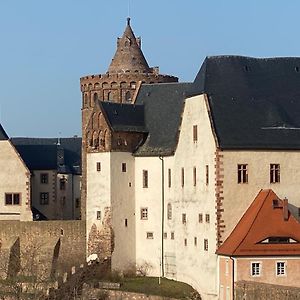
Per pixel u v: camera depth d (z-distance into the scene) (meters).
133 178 187.62
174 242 178.50
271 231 155.25
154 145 186.00
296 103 170.12
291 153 164.25
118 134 185.88
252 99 168.25
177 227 177.38
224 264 157.25
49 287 169.75
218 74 170.50
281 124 165.88
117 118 187.00
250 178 162.12
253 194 162.38
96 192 186.88
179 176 176.75
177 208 177.50
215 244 161.25
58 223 195.00
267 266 153.50
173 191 179.25
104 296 169.00
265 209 158.25
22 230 196.88
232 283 153.38
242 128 163.75
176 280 177.38
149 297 164.50
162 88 192.75
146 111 191.25
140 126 188.88
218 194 160.88
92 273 180.62
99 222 185.88
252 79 171.50
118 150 185.75
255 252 153.12
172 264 179.25
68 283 174.62
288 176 164.00
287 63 175.62
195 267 169.38
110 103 188.75
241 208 161.62
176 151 178.25
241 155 161.88
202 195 167.00
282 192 163.75
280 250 153.62
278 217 157.50
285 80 172.88
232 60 172.62
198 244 168.38
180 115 181.50
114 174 185.25
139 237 186.50
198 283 167.88
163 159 183.25
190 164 172.25
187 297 164.38
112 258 184.38
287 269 153.75
